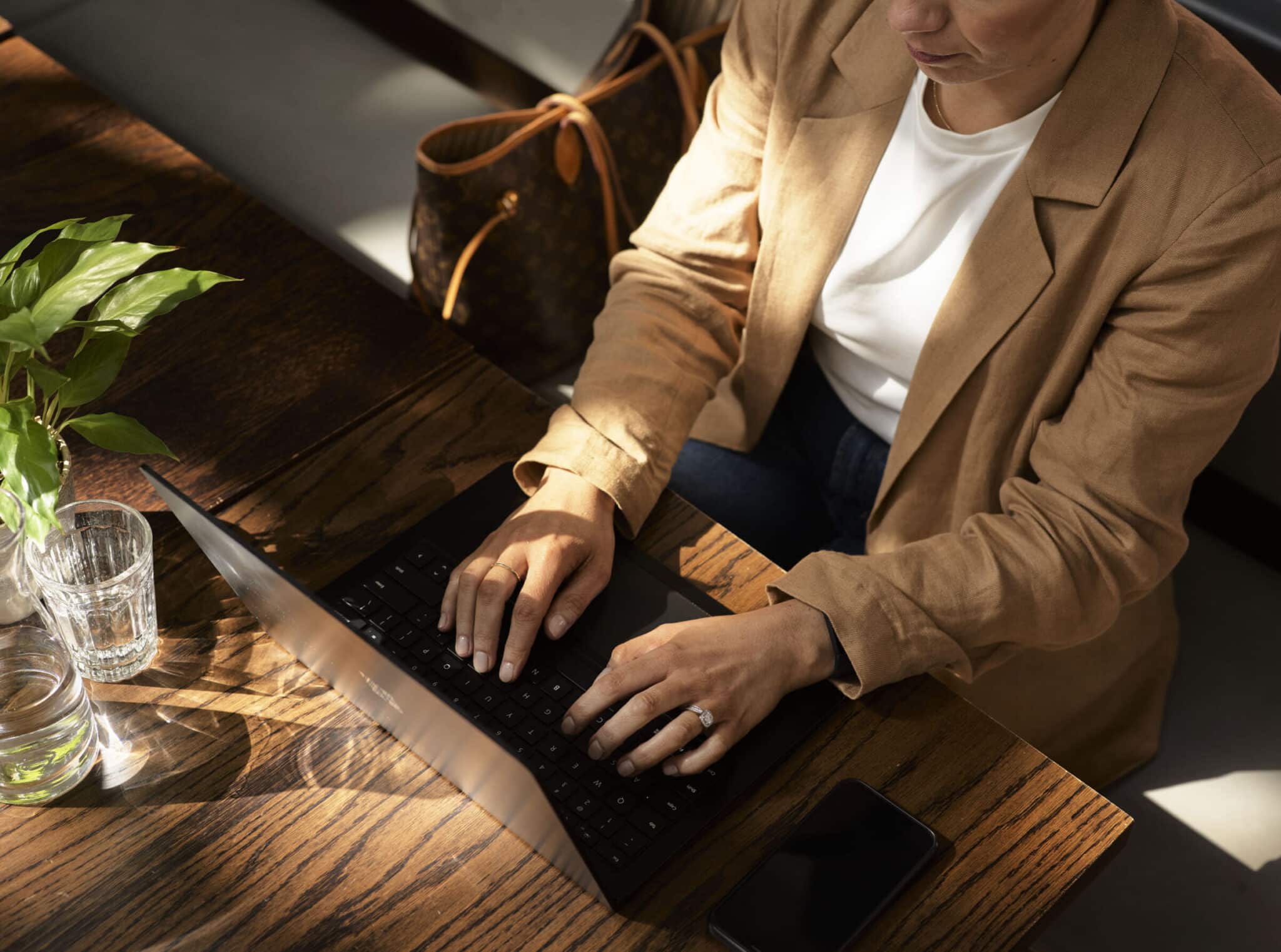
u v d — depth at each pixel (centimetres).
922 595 104
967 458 120
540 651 101
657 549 109
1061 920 128
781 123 123
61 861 87
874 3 117
